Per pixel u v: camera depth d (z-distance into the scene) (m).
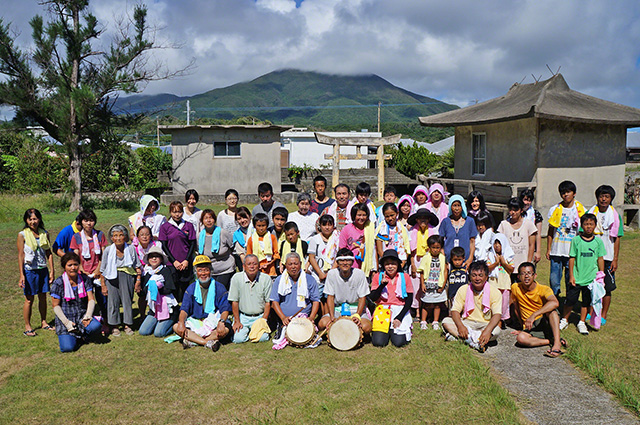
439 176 20.33
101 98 16.70
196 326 5.53
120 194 19.61
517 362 4.93
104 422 3.87
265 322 5.69
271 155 19.67
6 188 21.34
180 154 19.30
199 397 4.23
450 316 5.70
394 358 5.03
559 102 11.64
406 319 5.51
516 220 6.27
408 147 24.09
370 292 5.80
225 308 5.66
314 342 5.39
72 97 15.39
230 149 19.47
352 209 5.89
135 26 16.58
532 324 5.34
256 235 6.08
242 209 6.42
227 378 4.60
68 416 3.96
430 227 6.21
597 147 11.86
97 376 4.67
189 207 7.07
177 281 6.15
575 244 5.68
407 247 6.19
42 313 6.05
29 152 20.80
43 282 5.90
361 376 4.59
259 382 4.50
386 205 6.14
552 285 6.33
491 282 5.80
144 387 4.44
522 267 5.41
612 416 3.85
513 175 12.14
